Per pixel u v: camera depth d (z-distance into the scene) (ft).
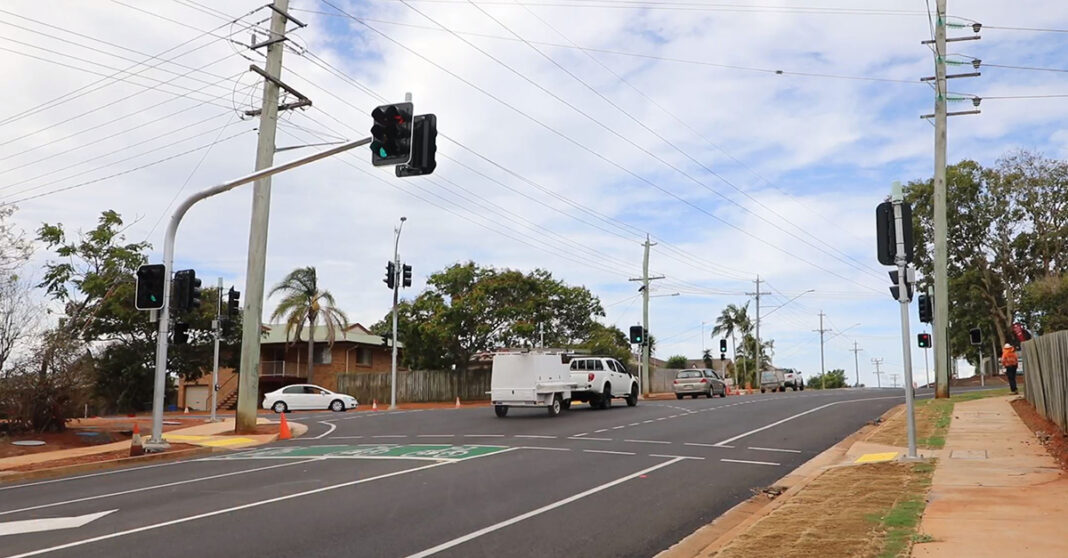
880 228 47.24
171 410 191.62
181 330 68.39
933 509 31.04
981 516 29.43
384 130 50.16
